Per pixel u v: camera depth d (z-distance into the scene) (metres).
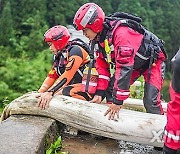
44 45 23.55
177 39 33.81
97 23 3.24
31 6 25.86
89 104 3.43
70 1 28.03
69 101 3.45
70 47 3.63
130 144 3.54
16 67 18.64
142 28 3.32
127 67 3.12
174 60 2.31
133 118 3.29
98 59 3.61
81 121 3.38
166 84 22.98
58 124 3.58
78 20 3.28
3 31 23.86
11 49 23.03
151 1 34.31
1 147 2.77
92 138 3.59
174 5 34.94
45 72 19.14
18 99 3.55
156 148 3.46
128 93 3.19
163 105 4.09
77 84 3.72
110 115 3.31
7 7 24.47
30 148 2.79
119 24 3.21
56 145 3.20
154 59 3.43
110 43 3.25
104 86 3.66
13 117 3.44
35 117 3.47
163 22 33.78
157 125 3.23
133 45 3.18
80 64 3.59
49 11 27.17
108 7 30.25
